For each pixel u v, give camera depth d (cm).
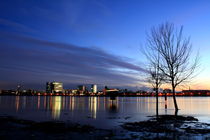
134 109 4103
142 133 1523
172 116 2522
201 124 1962
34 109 3912
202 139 1342
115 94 12250
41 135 1427
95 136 1401
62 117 2555
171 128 1741
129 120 2286
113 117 2592
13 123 1967
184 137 1398
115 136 1408
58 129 1647
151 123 1998
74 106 5188
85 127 1747
